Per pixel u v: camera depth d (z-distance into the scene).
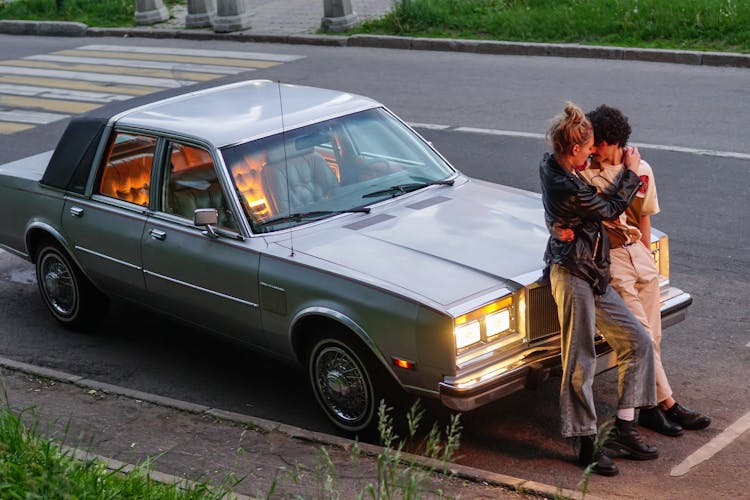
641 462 5.51
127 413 6.45
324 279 5.82
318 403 6.18
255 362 7.43
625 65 15.61
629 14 16.94
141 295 7.27
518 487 5.14
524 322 5.52
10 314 8.62
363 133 7.06
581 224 5.23
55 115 15.62
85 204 7.52
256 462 5.64
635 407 5.50
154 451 5.84
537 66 16.11
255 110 7.18
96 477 4.73
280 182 6.57
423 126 13.31
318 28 20.14
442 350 5.31
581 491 5.17
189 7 21.48
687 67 15.17
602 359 5.65
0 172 8.30
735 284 7.96
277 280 6.07
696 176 10.45
